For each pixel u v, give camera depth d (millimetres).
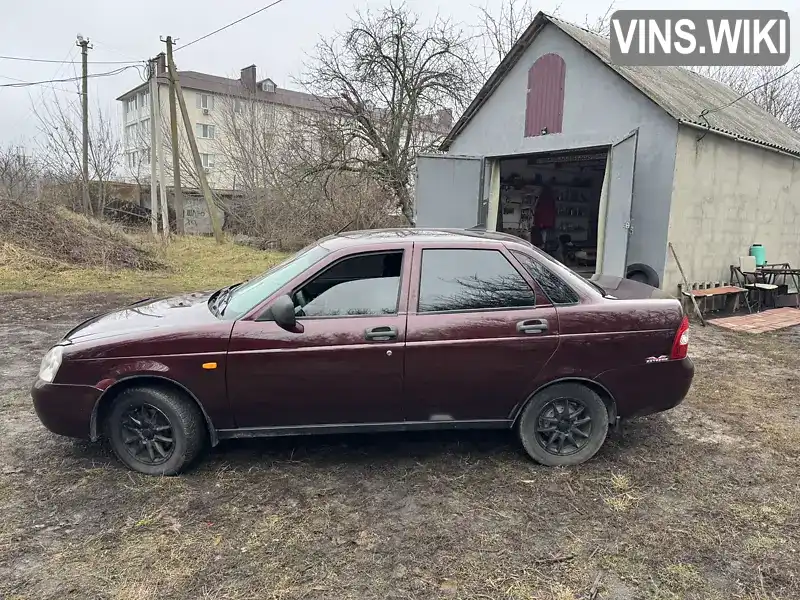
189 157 30656
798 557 2682
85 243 13445
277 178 21422
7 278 10953
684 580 2504
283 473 3441
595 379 3475
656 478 3453
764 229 10938
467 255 3516
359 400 3367
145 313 3697
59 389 3256
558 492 3264
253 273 13500
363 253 3459
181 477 3367
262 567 2553
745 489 3344
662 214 8938
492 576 2512
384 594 2385
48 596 2342
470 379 3396
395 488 3281
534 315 3422
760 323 8430
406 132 17125
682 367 3562
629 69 9609
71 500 3094
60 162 21797
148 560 2590
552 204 14617
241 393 3287
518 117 11188
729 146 9703
